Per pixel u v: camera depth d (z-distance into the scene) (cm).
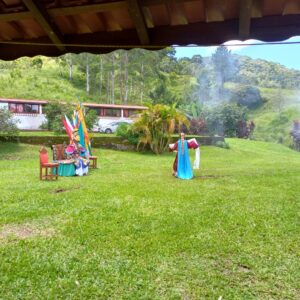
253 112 6397
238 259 460
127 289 379
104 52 447
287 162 1938
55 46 454
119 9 386
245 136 4200
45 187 964
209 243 514
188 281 399
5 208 710
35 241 518
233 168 1537
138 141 2323
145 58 5297
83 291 373
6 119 2155
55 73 5762
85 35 434
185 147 1202
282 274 420
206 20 400
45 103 3123
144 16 388
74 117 1320
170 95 5550
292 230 580
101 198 813
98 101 4941
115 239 527
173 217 648
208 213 679
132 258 460
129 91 5594
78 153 1277
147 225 598
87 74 5150
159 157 2111
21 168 1416
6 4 382
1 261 445
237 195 866
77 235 545
